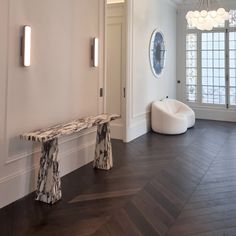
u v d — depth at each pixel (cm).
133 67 613
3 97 298
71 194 340
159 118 676
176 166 445
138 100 646
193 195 338
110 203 317
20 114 321
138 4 621
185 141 607
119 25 605
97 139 434
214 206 310
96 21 456
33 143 343
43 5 346
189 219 282
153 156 498
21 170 328
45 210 300
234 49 842
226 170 427
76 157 430
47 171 317
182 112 758
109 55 620
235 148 551
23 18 317
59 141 394
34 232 258
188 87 909
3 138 301
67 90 398
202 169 431
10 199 314
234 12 831
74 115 415
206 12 585
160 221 278
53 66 369
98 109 474
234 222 277
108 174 409
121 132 612
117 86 612
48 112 364
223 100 868
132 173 414
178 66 912
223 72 860
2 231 258
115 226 269
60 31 378
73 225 270
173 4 848
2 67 295
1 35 291
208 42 870
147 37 677
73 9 401
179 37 899
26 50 316
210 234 256
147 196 335
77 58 416
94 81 461
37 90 345
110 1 620
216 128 753
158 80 761
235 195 338
